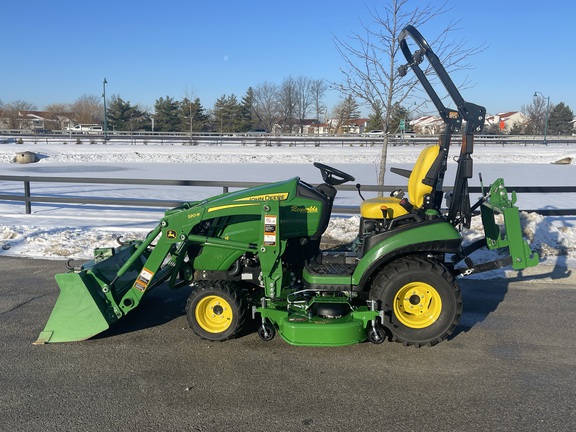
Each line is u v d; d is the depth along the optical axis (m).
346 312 4.57
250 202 4.64
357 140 46.38
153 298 5.98
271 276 4.66
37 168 25.75
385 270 4.52
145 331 5.00
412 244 4.47
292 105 73.19
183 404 3.63
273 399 3.70
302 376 4.05
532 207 13.20
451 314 4.46
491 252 7.57
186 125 74.25
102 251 5.14
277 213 4.53
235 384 3.93
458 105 4.68
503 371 4.12
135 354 4.48
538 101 87.00
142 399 3.71
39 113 98.00
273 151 36.66
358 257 4.81
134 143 44.44
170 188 17.44
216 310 4.72
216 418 3.46
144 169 25.66
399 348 4.57
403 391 3.81
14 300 5.85
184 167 27.38
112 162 30.92
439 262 4.59
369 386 3.89
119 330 5.04
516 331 4.95
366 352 4.50
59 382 3.96
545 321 5.21
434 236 4.48
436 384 3.91
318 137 53.94
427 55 4.78
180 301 5.88
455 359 4.35
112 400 3.69
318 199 4.79
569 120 86.50
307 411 3.54
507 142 52.84
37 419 3.44
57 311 4.70
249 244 4.67
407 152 36.66
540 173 25.03
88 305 4.65
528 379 3.98
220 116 76.94
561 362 4.28
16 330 5.00
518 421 3.40
